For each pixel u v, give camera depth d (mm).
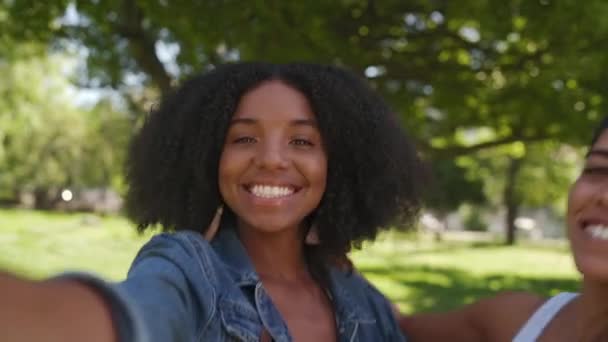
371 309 2609
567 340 2062
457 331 2600
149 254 1918
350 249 2727
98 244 19062
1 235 20234
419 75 9734
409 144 2830
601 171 1893
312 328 2412
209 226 2537
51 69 29922
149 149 2641
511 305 2404
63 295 970
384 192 2676
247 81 2430
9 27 9359
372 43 9297
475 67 9805
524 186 33000
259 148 2369
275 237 2496
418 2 8953
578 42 8203
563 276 17562
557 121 9875
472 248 25984
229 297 2055
